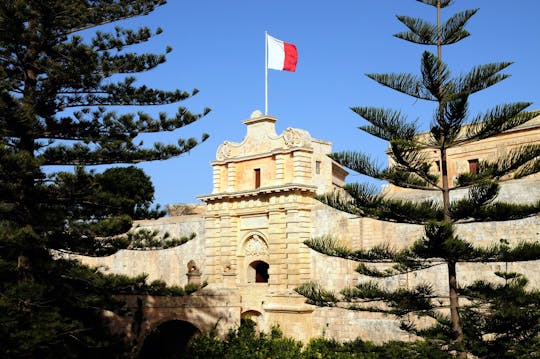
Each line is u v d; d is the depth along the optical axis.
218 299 34.06
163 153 23.23
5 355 19.25
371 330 32.97
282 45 40.91
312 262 36.72
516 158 18.16
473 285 19.56
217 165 41.97
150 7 23.27
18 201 21.41
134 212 23.81
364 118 18.78
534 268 27.92
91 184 21.27
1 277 21.12
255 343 28.83
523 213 18.31
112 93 22.95
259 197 39.34
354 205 19.91
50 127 22.67
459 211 18.33
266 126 39.69
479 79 18.09
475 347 18.42
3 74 21.00
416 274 31.47
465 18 18.56
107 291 22.45
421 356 19.22
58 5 20.92
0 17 20.45
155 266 46.06
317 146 41.88
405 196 33.22
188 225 44.31
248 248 40.22
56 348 21.36
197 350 29.00
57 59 22.53
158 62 23.33
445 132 18.23
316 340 29.16
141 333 31.47
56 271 21.89
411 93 18.73
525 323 18.17
